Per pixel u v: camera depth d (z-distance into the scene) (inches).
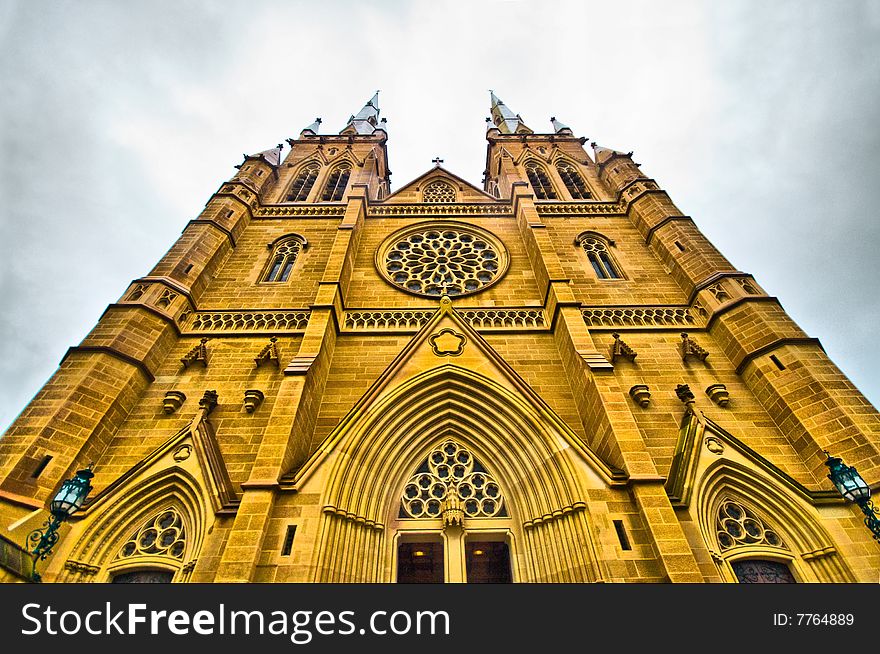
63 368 629.9
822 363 639.8
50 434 549.6
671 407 652.1
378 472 570.9
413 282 952.9
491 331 791.1
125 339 685.3
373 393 615.8
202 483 531.8
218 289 891.4
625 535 468.1
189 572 469.4
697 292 816.3
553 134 1606.8
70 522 499.5
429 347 703.7
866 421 564.7
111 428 607.8
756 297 743.1
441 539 542.9
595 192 1262.3
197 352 724.0
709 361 724.7
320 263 967.6
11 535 452.4
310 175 1430.9
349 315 831.7
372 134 1683.1
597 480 517.3
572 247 1010.1
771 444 605.3
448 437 636.1
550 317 804.6
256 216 1124.5
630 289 885.2
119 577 489.4
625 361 724.0
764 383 652.7
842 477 451.5
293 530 464.1
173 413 643.5
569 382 699.4
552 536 500.1
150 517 530.6
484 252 1040.2
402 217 1138.7
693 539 485.1
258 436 609.6
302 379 602.9
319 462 529.0
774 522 529.0
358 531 506.6
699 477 542.0
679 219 986.1
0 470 507.2
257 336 776.3
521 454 584.4
